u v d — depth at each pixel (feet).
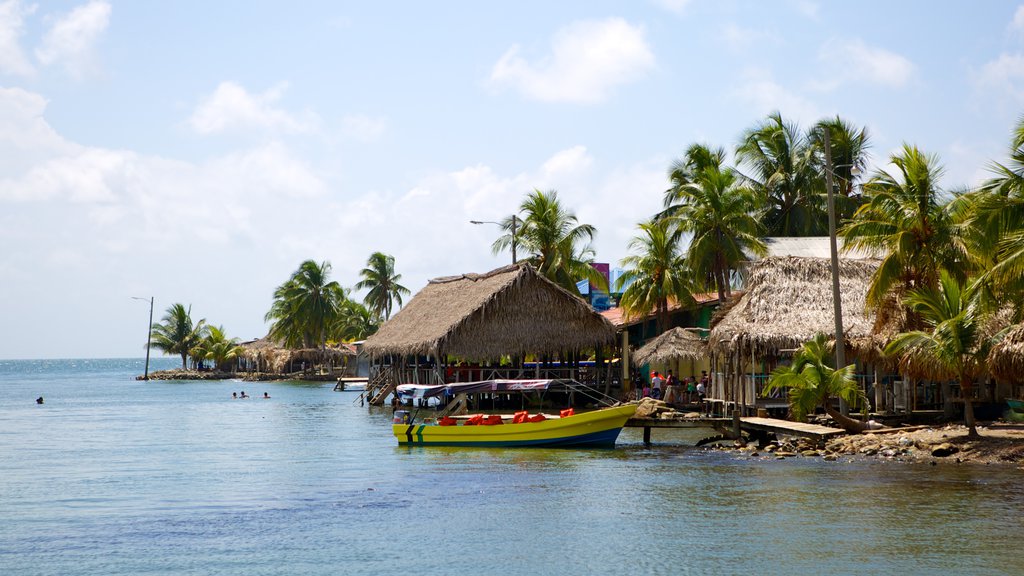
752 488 76.07
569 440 104.99
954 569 51.21
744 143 212.23
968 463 83.92
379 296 364.58
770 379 112.88
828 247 170.19
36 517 69.36
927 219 103.24
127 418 176.14
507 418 119.14
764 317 113.29
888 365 104.32
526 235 198.08
